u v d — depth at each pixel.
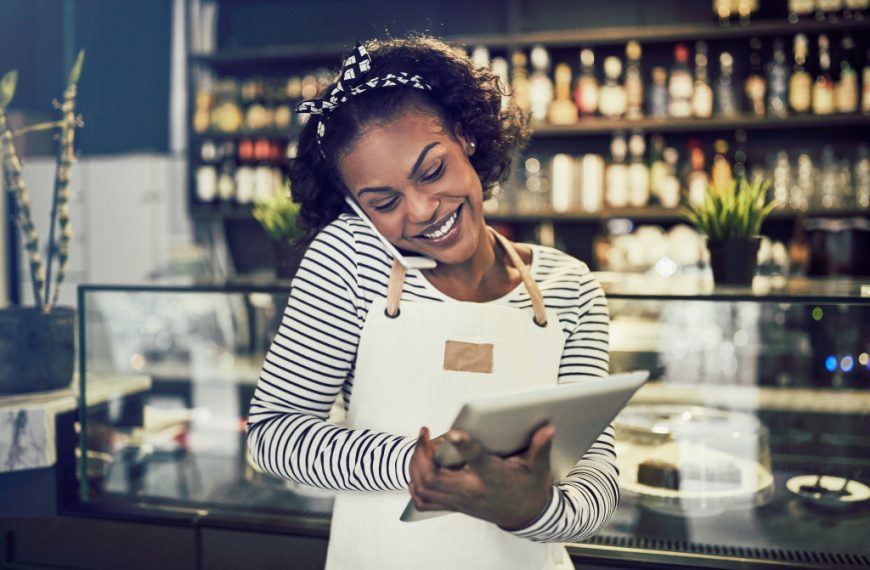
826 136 3.33
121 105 4.03
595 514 0.84
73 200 3.46
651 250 3.27
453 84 0.90
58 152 1.43
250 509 1.30
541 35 3.33
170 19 3.96
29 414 1.30
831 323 1.23
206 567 1.28
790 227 3.36
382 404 0.94
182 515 1.29
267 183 3.55
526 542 0.99
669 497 1.19
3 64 4.05
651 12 3.49
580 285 1.01
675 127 3.24
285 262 1.57
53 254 1.46
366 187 0.87
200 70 3.71
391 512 0.97
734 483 1.18
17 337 1.37
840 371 1.23
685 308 1.24
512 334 0.95
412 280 0.94
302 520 1.26
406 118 0.86
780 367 1.23
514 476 0.72
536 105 3.31
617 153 3.27
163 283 1.43
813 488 1.19
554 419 0.73
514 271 1.01
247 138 3.61
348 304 0.93
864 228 2.21
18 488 1.34
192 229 3.67
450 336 0.93
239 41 3.87
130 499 1.34
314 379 0.91
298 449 0.87
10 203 3.32
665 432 1.20
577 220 3.51
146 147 4.02
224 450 1.43
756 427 1.20
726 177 3.20
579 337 1.00
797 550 1.11
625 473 1.22
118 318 1.44
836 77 3.16
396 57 0.89
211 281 1.51
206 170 3.61
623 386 0.77
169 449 1.43
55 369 1.41
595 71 3.49
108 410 1.37
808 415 1.24
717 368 1.25
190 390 1.47
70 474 1.36
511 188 3.37
